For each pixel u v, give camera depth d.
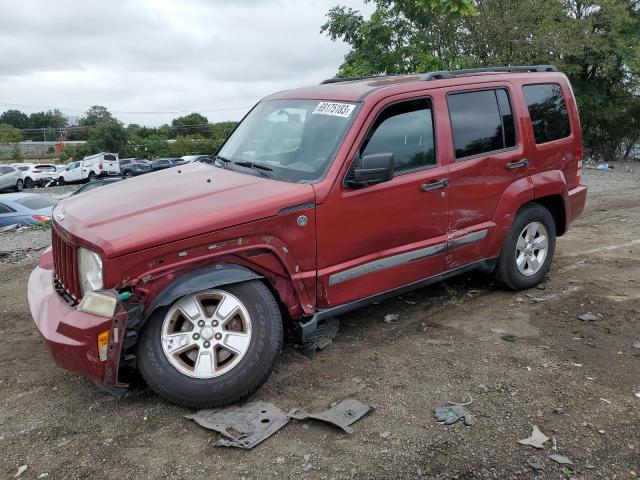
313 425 3.40
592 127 27.22
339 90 4.66
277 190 3.88
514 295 5.54
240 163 4.62
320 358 4.27
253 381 3.57
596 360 4.14
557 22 23.19
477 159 4.91
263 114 5.10
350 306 4.27
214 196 3.81
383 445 3.18
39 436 3.38
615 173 19.91
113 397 3.80
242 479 2.93
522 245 5.51
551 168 5.63
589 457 3.04
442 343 4.48
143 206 3.72
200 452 3.16
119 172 45.47
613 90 26.69
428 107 4.66
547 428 3.30
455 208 4.79
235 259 3.63
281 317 3.91
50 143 95.50
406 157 4.48
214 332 3.53
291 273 3.87
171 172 4.78
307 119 4.55
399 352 4.34
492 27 19.55
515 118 5.28
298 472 2.97
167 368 3.45
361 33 12.84
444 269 4.83
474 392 3.72
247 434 3.28
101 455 3.17
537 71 5.91
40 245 9.75
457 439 3.21
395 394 3.72
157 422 3.47
